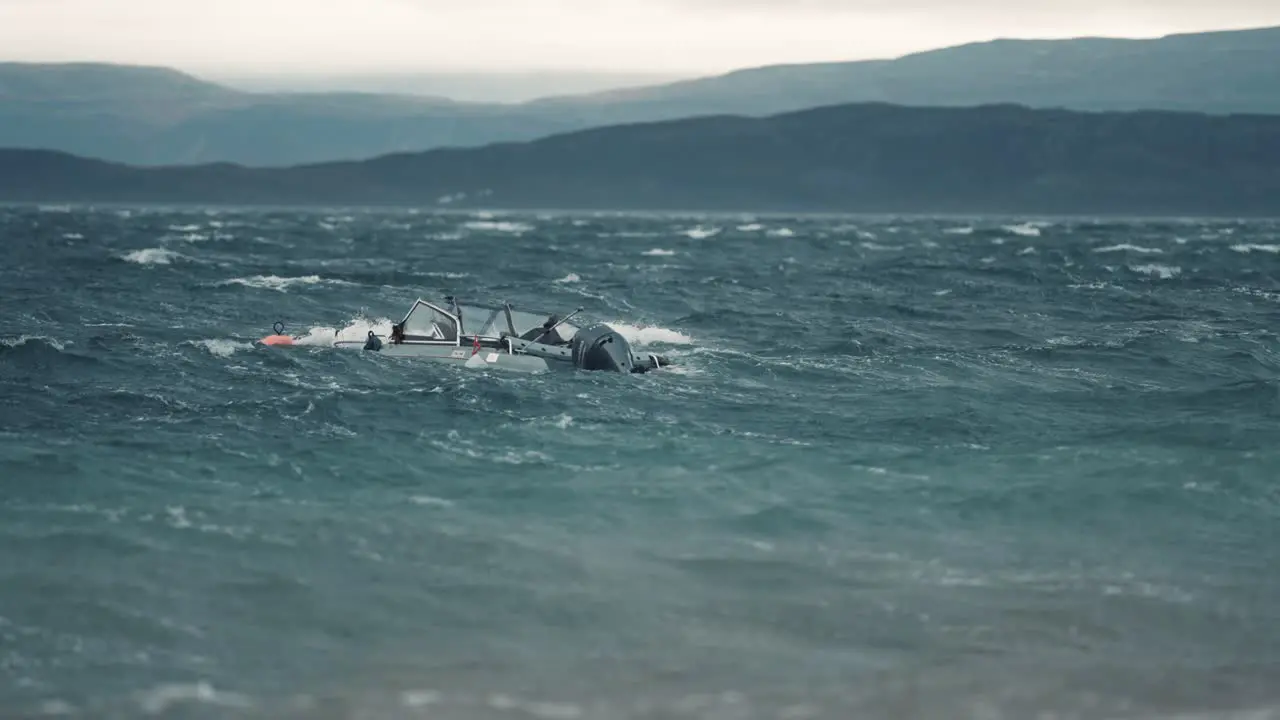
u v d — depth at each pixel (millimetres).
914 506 13133
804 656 9242
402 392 19516
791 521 12547
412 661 9062
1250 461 14805
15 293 39094
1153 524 12594
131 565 10859
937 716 8266
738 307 38375
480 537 11828
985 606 10281
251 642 9359
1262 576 11086
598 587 10586
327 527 12047
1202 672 9008
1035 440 16375
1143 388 21750
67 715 8117
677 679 8820
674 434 16719
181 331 29047
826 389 21297
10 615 9719
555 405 18750
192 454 15062
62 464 14336
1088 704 8461
